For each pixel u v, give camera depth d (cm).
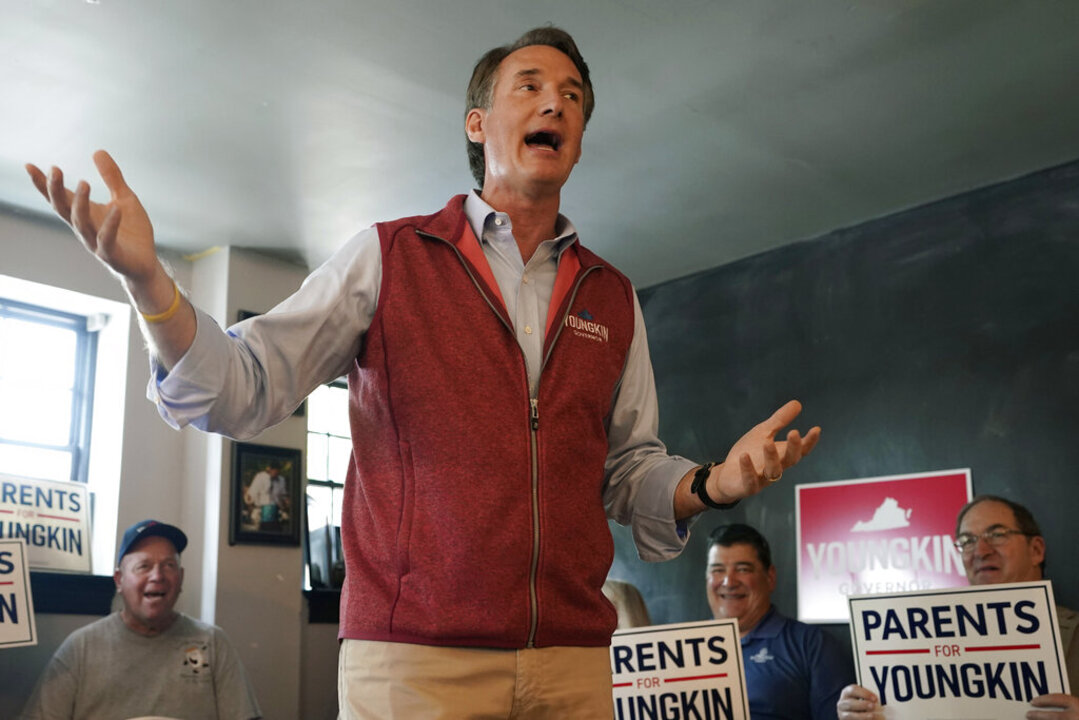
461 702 110
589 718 118
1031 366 411
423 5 310
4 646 343
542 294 133
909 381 445
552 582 117
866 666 279
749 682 380
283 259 507
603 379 131
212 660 411
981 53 342
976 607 269
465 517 113
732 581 395
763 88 362
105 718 381
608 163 415
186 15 314
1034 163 418
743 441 128
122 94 359
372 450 120
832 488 458
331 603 495
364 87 355
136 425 466
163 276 100
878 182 434
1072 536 388
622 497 142
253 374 111
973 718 262
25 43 328
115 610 434
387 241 125
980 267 432
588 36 329
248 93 359
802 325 486
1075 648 339
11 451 443
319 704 481
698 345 525
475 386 119
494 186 136
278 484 488
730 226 478
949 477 423
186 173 418
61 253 455
